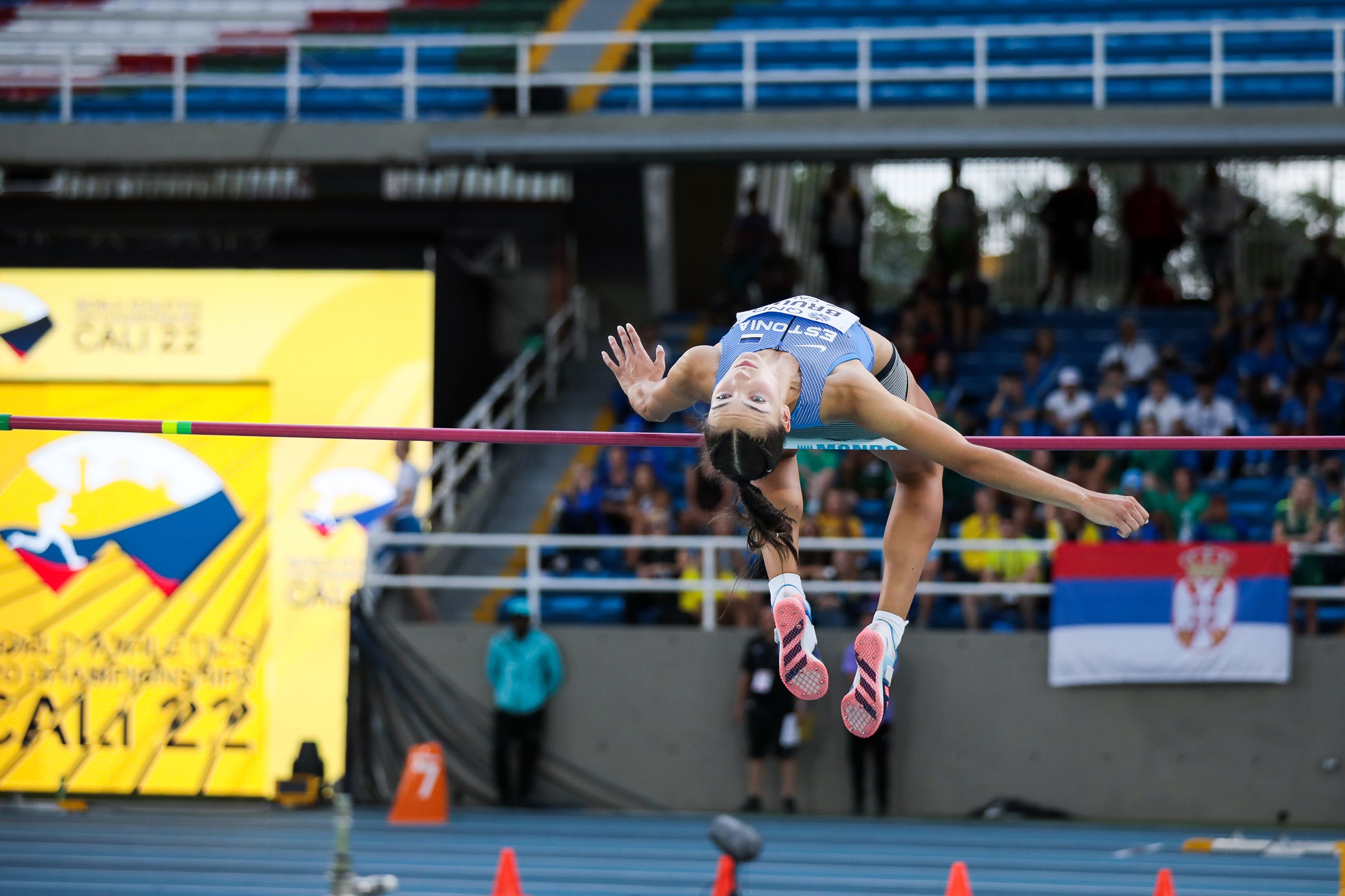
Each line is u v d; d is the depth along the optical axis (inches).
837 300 1856.5
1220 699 1375.5
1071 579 1379.2
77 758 1483.8
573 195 1950.1
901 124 1621.6
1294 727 1365.7
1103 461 1481.3
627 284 2046.0
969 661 1401.3
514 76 1688.0
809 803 1403.8
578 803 1421.0
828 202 1834.4
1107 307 2070.6
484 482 1696.6
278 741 1476.4
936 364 1716.3
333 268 1592.0
